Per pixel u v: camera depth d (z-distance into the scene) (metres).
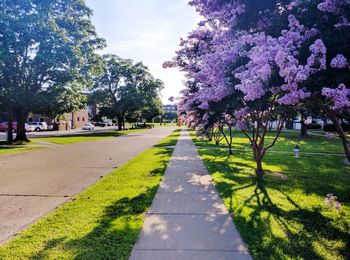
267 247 4.18
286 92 3.94
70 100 26.22
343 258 3.92
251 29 5.21
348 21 3.73
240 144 22.36
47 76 23.25
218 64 5.03
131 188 7.70
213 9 5.38
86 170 10.99
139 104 48.00
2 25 19.92
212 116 8.56
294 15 4.39
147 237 4.45
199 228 4.83
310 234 4.73
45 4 22.03
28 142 24.28
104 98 48.28
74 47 22.92
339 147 20.58
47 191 7.64
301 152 17.22
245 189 7.70
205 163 12.34
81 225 4.98
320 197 7.06
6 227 5.02
